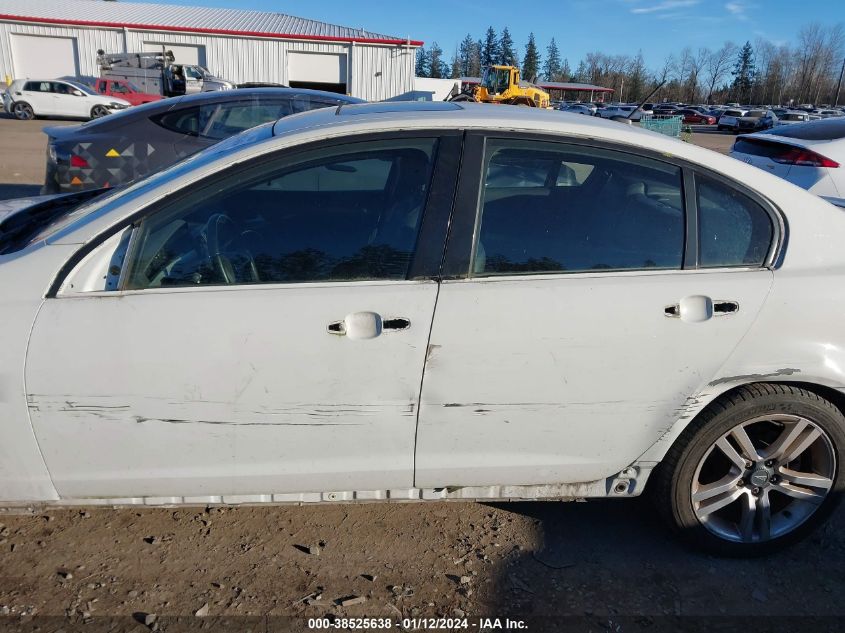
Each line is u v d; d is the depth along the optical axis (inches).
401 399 93.0
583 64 4128.9
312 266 93.7
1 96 1088.8
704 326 95.3
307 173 95.7
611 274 96.1
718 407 100.7
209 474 94.3
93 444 90.8
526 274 95.1
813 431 103.5
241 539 110.0
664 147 99.6
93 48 1299.2
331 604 97.0
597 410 97.0
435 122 96.8
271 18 1531.7
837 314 97.7
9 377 86.8
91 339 87.9
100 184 250.4
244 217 94.8
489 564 106.4
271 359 89.7
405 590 100.2
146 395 89.4
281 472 95.3
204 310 89.4
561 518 118.5
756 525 108.5
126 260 90.5
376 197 97.2
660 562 108.3
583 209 98.7
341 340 90.2
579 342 93.4
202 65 1327.5
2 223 114.5
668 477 104.5
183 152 259.8
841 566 108.9
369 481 97.3
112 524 112.3
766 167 307.6
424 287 92.2
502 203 97.4
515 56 4478.3
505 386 94.0
